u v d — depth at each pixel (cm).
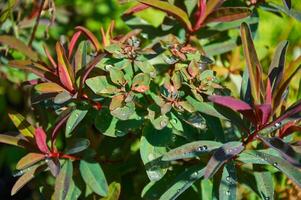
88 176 71
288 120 65
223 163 65
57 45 68
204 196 73
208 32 80
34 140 71
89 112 73
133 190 79
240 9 75
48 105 74
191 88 68
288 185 84
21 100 101
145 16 95
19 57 92
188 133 70
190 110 67
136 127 69
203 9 76
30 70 70
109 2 102
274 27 98
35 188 79
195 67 69
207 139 71
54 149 71
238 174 72
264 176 70
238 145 66
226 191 66
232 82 83
